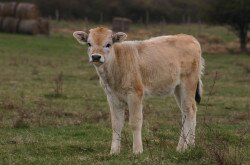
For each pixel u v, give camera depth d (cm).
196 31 10806
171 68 2239
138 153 2009
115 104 2147
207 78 5256
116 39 2119
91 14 13200
